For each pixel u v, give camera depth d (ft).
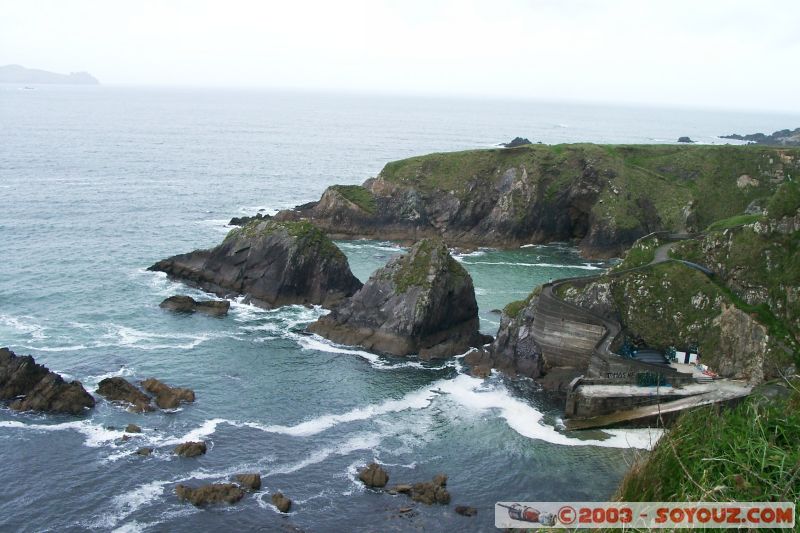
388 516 146.20
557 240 467.11
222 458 167.32
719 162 488.44
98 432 175.83
